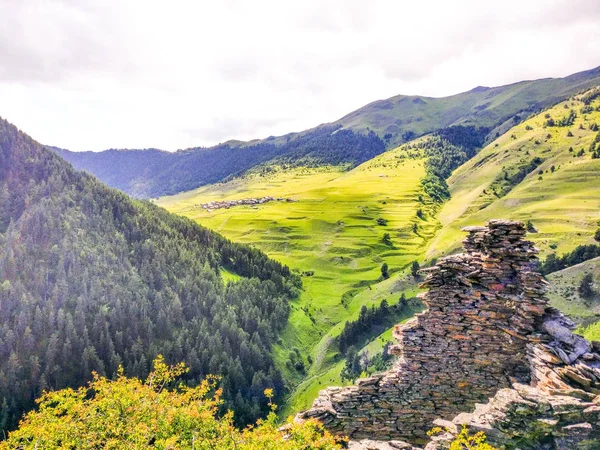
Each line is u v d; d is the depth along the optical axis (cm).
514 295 2170
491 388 2125
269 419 1978
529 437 1588
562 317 2103
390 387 2202
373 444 1748
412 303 15350
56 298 14012
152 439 2055
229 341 13462
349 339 14212
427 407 2169
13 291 13762
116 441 1947
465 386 2166
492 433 1619
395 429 2150
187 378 11794
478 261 2295
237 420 10394
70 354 12088
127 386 2308
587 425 1557
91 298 14300
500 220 2300
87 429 2073
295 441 1655
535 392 1733
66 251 16325
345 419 2158
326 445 1653
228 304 16162
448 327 2241
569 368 1825
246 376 12238
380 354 11100
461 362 2194
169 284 16675
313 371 13538
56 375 11525
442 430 1764
